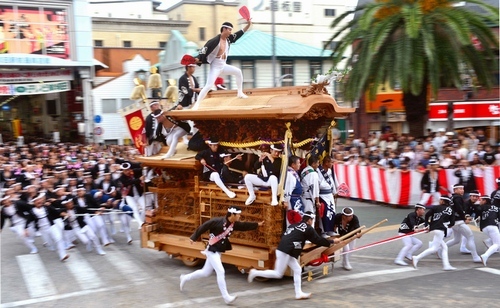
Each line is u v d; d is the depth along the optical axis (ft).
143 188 40.75
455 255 39.27
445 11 59.36
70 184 47.52
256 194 32.01
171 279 34.09
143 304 29.19
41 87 88.69
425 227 35.55
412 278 32.83
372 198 59.26
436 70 59.93
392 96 99.25
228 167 33.81
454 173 50.34
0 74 86.38
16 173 56.49
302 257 31.01
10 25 87.97
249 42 106.01
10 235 49.75
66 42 92.99
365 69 62.34
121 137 109.40
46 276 35.58
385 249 40.78
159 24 138.72
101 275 35.53
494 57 65.62
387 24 59.47
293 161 31.01
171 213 37.99
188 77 39.78
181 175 37.78
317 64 108.37
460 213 36.65
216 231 29.14
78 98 96.78
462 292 29.40
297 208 31.35
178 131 37.14
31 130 110.32
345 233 34.04
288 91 32.83
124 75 109.91
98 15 152.46
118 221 54.60
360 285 31.37
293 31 141.38
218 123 34.50
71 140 100.48
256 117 30.86
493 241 36.19
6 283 34.09
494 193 37.76
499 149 54.90
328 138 34.24
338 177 64.39
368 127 102.58
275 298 29.32
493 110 90.43
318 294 29.78
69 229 41.06
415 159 56.80
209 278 34.12
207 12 142.92
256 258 31.65
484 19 64.23
